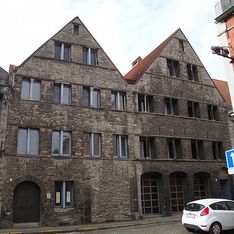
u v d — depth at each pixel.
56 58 23.44
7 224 19.00
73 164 21.89
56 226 20.06
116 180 23.16
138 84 26.38
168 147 26.78
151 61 28.08
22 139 20.91
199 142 28.64
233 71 13.28
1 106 20.61
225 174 29.25
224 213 15.74
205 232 15.84
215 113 30.67
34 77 22.14
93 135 23.42
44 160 20.98
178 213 25.62
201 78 30.41
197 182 27.97
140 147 25.41
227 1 14.00
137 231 17.17
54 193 20.84
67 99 23.22
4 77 21.38
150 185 25.33
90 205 21.73
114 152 24.00
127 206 23.00
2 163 19.67
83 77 24.03
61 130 22.19
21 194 20.12
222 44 14.01
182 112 28.08
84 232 17.98
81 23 25.33
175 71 29.28
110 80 25.17
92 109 23.73
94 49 25.39
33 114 21.42
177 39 30.05
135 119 25.34
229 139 30.41
